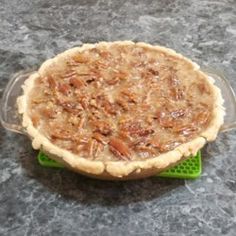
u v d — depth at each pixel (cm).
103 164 32
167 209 34
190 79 40
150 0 57
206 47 50
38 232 32
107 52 42
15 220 33
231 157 38
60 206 34
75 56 42
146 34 52
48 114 36
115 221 33
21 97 37
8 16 54
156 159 33
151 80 39
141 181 36
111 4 56
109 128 35
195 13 55
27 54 48
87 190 35
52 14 54
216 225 33
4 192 35
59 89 38
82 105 37
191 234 33
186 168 37
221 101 38
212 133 35
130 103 37
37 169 37
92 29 52
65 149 34
